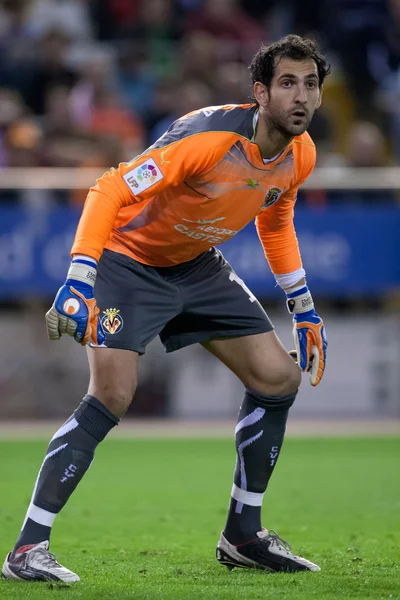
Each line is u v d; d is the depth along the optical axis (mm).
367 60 43125
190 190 12781
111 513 19562
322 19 44625
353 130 38781
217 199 12844
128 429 32688
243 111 12688
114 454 28391
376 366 33719
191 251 13445
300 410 33875
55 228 32719
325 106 41219
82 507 20312
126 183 12305
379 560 14234
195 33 44062
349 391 33750
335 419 33781
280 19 45688
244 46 43969
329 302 33219
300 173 13438
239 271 32094
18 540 12711
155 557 14758
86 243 12148
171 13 44781
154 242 13227
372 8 43750
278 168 13039
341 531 17562
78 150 35562
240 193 12930
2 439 30750
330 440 30766
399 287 33094
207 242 13414
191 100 38312
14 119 38844
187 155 12344
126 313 13078
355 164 35156
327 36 43938
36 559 12477
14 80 40656
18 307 33062
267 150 12750
